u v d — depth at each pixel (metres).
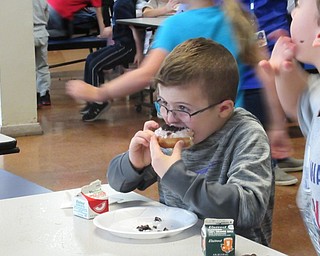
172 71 1.66
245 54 2.53
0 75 5.50
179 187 1.58
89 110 6.23
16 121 5.62
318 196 1.50
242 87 2.69
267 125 2.67
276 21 3.65
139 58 6.28
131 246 1.46
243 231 1.63
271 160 1.71
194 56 1.67
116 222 1.64
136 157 1.83
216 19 2.52
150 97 6.57
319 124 1.51
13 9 5.45
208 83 1.66
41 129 5.71
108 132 5.79
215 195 1.56
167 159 1.61
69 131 5.82
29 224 1.61
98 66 6.32
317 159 1.49
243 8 2.64
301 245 3.29
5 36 5.46
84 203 1.66
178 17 2.59
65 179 4.36
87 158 4.91
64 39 7.46
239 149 1.68
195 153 1.75
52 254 1.41
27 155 5.00
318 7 1.43
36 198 1.83
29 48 5.57
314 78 1.62
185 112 1.68
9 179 2.26
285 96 1.64
